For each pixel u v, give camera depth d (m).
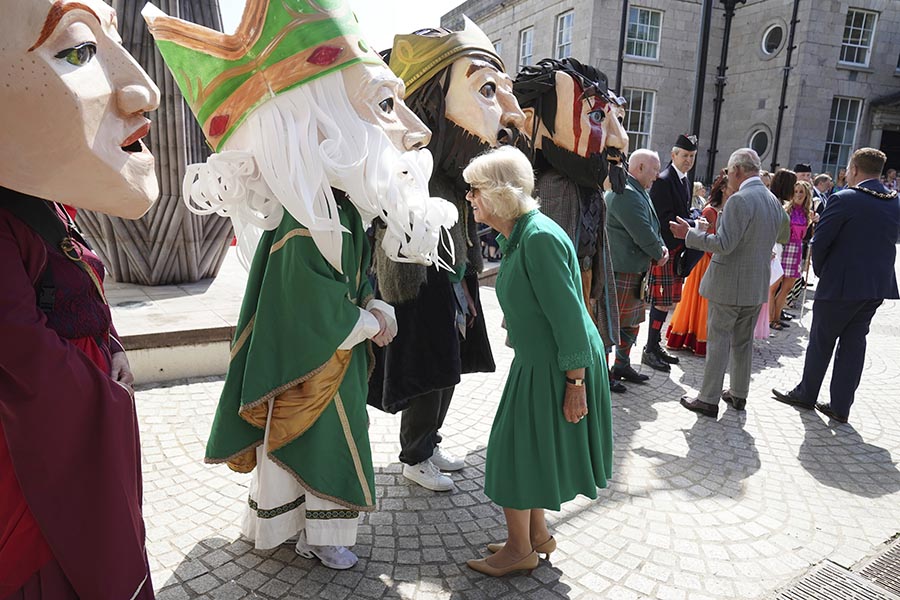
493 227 2.22
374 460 3.17
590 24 15.88
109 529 1.36
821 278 3.98
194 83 2.01
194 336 3.99
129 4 5.01
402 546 2.45
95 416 1.36
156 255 5.59
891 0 17.11
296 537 2.42
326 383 2.06
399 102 2.12
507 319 2.21
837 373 3.99
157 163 5.36
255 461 2.26
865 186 3.86
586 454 2.18
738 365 4.11
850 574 2.36
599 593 2.21
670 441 3.60
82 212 5.49
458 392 4.18
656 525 2.67
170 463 2.95
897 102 17.05
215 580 2.17
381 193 1.96
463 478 3.02
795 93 16.75
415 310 2.57
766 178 6.96
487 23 20.22
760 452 3.49
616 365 4.68
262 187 1.96
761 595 2.23
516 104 2.81
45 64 1.13
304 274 1.95
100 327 1.50
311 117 1.86
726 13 10.65
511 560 2.27
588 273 3.86
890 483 3.15
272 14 1.84
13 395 1.25
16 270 1.25
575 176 3.58
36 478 1.29
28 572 1.35
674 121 17.16
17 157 1.17
